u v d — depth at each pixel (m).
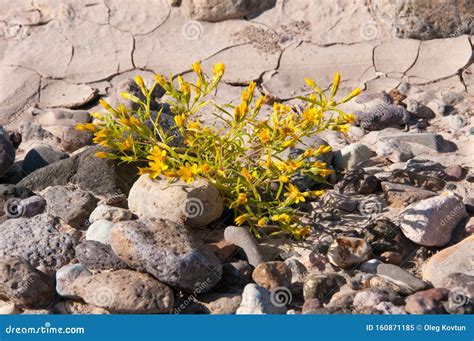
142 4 7.13
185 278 4.16
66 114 6.27
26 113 6.43
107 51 6.89
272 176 4.79
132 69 6.79
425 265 4.46
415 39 6.68
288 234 4.77
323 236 4.73
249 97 4.73
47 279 4.32
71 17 7.11
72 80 6.73
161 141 5.41
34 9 7.23
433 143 5.57
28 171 5.56
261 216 4.87
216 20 6.95
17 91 6.63
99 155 4.84
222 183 4.84
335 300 4.12
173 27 7.00
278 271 4.32
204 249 4.32
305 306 4.12
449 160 5.45
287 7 6.96
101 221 4.73
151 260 4.16
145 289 4.13
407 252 4.61
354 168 5.41
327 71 6.58
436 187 5.16
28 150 5.93
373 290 4.14
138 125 4.78
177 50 6.86
